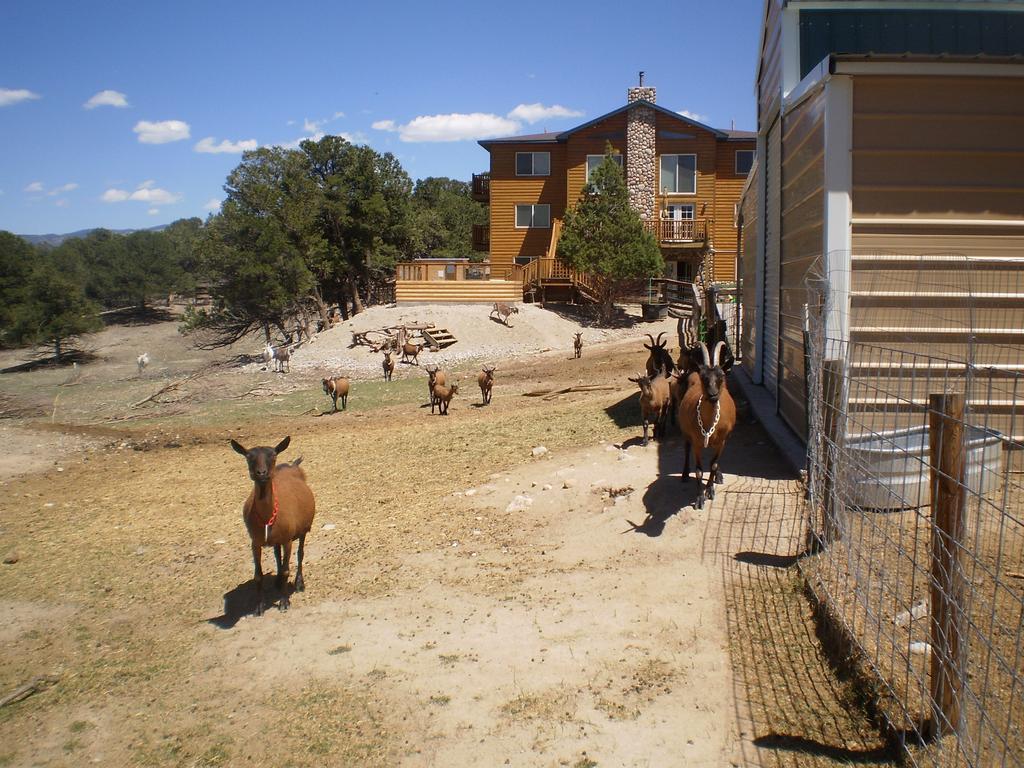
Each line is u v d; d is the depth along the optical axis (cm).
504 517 994
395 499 1140
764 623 659
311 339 3641
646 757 505
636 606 714
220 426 2019
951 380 937
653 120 4116
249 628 745
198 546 1020
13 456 1747
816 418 739
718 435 907
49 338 4991
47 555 1030
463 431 1555
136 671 681
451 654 660
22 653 740
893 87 938
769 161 1492
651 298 4022
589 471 1113
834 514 697
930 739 464
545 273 4088
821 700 546
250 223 3934
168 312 7719
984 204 945
